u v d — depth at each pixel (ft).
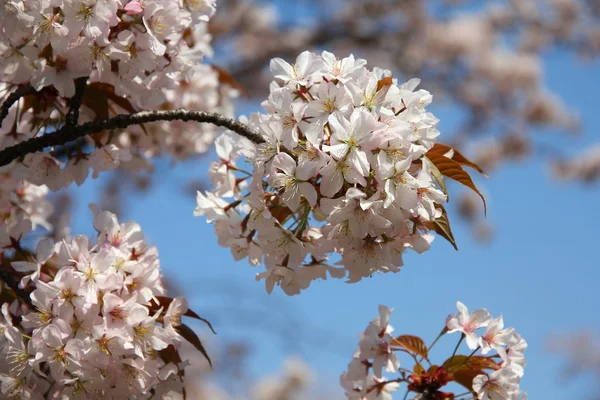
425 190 4.06
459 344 4.28
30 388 4.21
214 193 4.41
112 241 4.36
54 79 4.38
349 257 4.14
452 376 4.29
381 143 4.00
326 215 4.10
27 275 4.36
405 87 4.12
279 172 4.07
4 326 4.23
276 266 4.24
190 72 4.65
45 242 4.31
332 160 4.00
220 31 5.75
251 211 4.25
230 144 4.42
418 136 4.07
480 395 4.22
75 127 4.42
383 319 4.34
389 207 4.03
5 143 4.64
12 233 4.48
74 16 4.30
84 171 4.67
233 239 4.31
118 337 4.16
